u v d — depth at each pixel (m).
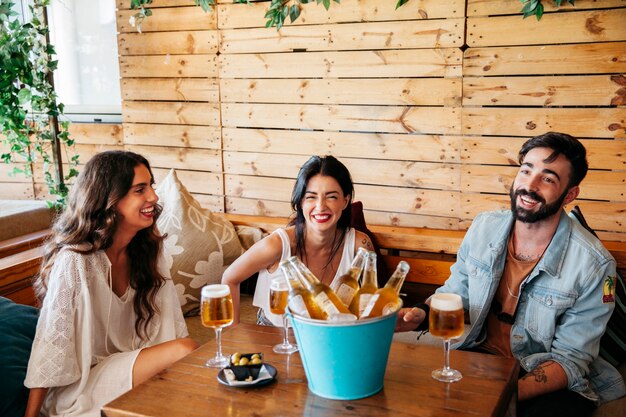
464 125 2.93
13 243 3.09
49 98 3.55
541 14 2.67
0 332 2.13
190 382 1.61
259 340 1.91
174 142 3.58
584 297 2.01
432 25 2.91
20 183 3.98
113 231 2.06
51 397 2.05
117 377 1.99
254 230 3.20
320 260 2.26
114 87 3.83
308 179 2.14
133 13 3.54
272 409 1.46
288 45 3.21
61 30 3.86
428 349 1.81
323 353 1.46
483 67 2.85
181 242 2.97
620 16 2.60
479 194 2.95
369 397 1.51
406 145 3.05
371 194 3.17
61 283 1.99
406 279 2.95
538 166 2.01
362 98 3.10
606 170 2.72
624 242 2.72
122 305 2.19
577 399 1.96
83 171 2.08
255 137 3.38
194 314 2.97
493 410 1.43
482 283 2.17
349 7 3.05
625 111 2.65
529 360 2.04
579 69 2.69
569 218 2.12
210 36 3.38
